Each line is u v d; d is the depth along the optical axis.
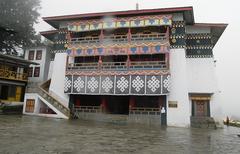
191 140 17.64
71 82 34.22
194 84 34.22
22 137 14.34
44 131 17.77
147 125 29.42
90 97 35.88
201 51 34.94
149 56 33.75
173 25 32.97
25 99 34.97
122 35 34.06
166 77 30.94
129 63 32.56
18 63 40.97
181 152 12.71
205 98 33.84
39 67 44.72
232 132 25.97
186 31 35.72
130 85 31.81
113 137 17.02
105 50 33.78
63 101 34.84
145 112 31.41
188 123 29.97
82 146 12.83
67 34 36.69
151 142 15.72
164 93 30.66
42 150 11.19
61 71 36.03
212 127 30.53
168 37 31.92
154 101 33.34
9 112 33.00
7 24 46.34
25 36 49.94
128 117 31.30
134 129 23.73
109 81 32.66
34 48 45.84
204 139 18.56
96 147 12.81
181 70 31.48
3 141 12.68
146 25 32.66
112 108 35.19
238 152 13.45
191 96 34.31
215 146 15.25
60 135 16.30
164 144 15.14
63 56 36.47
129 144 14.39
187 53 35.09
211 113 33.47
